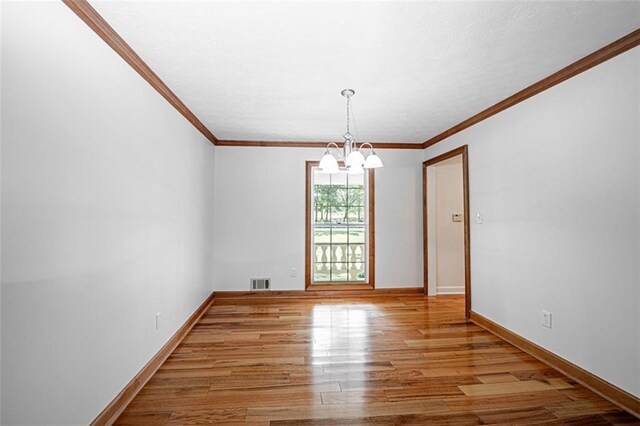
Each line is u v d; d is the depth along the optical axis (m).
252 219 4.62
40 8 1.33
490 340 3.07
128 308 2.07
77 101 1.57
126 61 2.04
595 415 1.91
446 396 2.11
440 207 5.03
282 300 4.54
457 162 4.59
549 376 2.37
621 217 2.00
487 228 3.37
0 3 1.15
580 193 2.28
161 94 2.60
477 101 3.07
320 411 1.95
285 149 4.70
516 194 2.94
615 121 2.04
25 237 1.27
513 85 2.69
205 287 4.08
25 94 1.26
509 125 3.02
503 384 2.26
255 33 1.89
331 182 4.93
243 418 1.88
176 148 2.97
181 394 2.13
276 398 2.09
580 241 2.28
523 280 2.85
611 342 2.06
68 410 1.51
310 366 2.53
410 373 2.42
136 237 2.18
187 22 1.78
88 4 1.60
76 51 1.56
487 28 1.86
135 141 2.17
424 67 2.35
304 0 1.60
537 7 1.67
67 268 1.50
